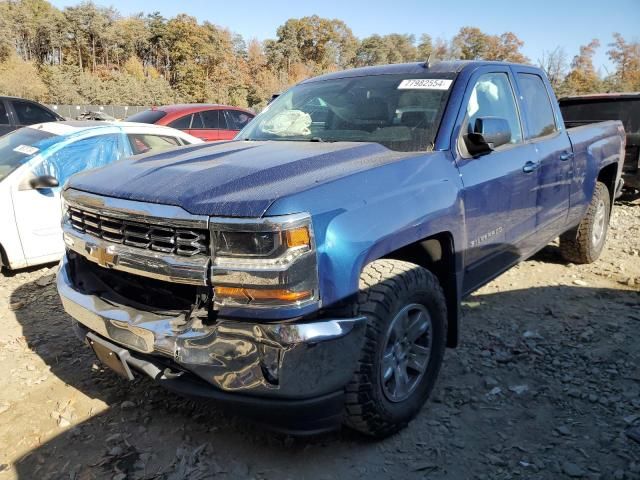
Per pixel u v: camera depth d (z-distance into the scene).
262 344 2.32
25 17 87.50
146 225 2.55
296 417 2.47
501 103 4.02
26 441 2.98
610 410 3.20
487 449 2.87
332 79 4.28
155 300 2.72
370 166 2.85
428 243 3.14
